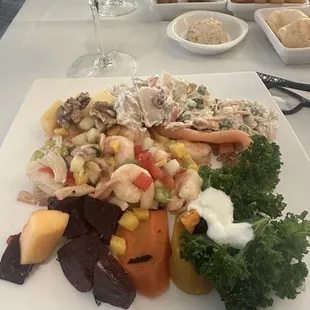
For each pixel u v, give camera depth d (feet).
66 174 0.83
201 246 0.66
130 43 1.34
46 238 0.72
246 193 0.72
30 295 0.70
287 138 0.95
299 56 1.21
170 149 0.87
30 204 0.83
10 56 1.30
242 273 0.62
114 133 0.89
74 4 1.54
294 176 0.87
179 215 0.76
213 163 0.90
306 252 0.67
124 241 0.74
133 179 0.78
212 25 1.26
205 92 0.99
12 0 1.73
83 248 0.71
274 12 1.31
